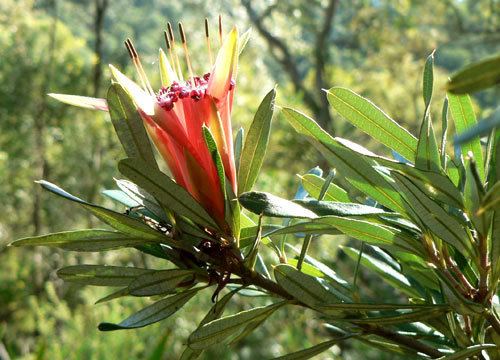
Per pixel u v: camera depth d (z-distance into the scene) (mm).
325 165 1188
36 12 1776
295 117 184
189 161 181
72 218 1473
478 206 158
